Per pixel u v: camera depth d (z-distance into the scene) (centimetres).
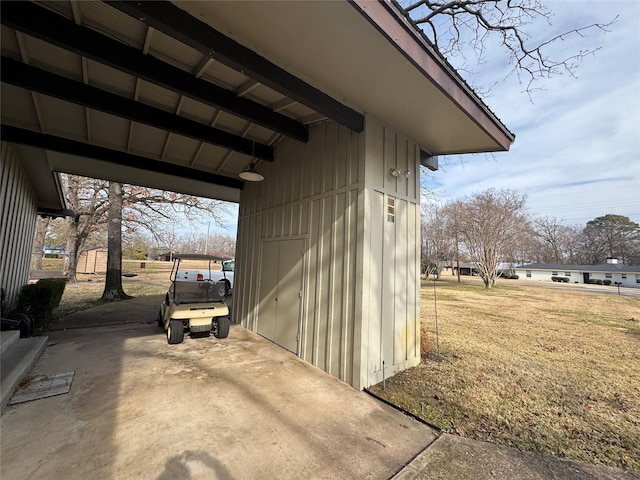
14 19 228
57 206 833
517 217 1980
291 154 506
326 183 420
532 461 215
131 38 280
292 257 478
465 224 2023
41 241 1859
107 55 272
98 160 552
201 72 319
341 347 360
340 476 191
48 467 186
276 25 228
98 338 493
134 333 530
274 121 411
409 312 418
